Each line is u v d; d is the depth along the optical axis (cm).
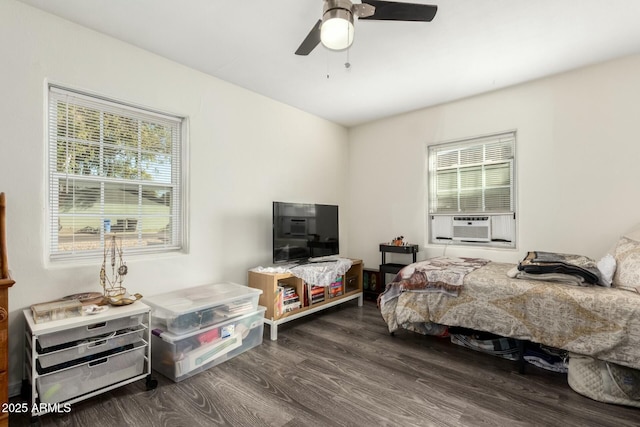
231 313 240
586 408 179
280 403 182
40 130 203
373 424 164
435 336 285
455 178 374
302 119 393
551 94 302
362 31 225
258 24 219
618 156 271
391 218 419
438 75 298
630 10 202
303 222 345
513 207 333
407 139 404
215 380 207
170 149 278
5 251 156
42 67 203
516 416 171
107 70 231
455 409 177
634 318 183
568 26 220
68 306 183
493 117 337
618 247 237
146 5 198
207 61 271
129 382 190
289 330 301
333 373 216
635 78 263
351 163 461
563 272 223
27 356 189
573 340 199
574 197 291
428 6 156
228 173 310
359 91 335
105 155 239
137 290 246
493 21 214
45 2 196
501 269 273
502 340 244
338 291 355
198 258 285
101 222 237
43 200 204
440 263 301
